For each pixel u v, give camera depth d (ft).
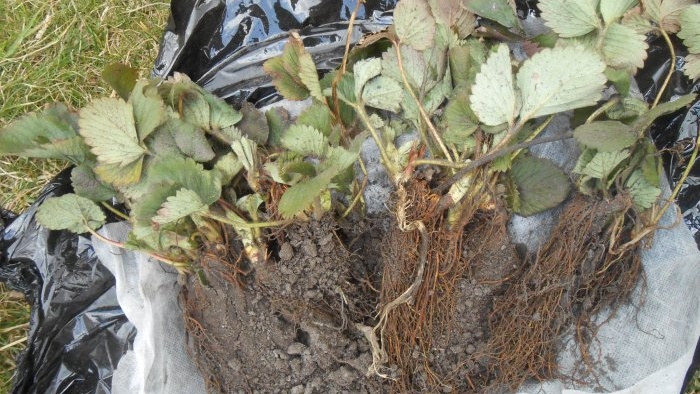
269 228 2.18
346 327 2.21
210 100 2.22
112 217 2.42
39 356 2.44
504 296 2.22
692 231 2.43
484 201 2.12
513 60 2.21
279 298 2.17
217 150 2.27
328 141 2.09
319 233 2.16
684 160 2.43
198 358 2.29
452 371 2.24
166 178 1.98
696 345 2.36
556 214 2.33
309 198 1.87
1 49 2.93
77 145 2.14
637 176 2.17
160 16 2.98
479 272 2.19
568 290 2.21
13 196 2.81
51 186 2.50
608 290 2.29
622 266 2.26
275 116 2.31
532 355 2.25
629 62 2.12
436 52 2.16
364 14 2.54
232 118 2.23
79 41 2.96
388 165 2.11
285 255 2.15
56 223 2.21
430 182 2.16
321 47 2.54
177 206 1.95
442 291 2.17
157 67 2.58
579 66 1.95
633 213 2.25
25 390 2.43
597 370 2.31
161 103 2.06
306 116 2.13
